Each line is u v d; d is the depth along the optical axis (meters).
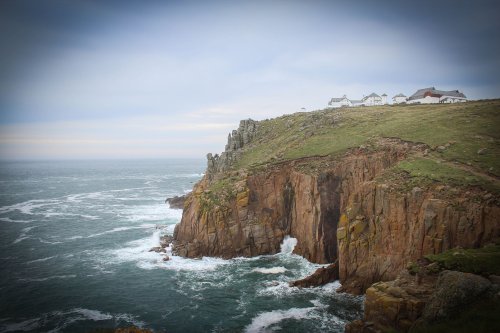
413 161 53.22
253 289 50.03
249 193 67.75
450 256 34.34
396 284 33.44
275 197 68.81
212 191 69.88
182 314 44.25
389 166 58.53
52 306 47.22
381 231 46.91
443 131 61.91
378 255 46.34
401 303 30.39
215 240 64.19
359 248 47.88
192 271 57.53
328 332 38.53
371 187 49.97
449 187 44.28
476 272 31.19
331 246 59.09
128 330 37.38
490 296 26.73
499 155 50.12
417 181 47.25
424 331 26.52
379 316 31.73
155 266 60.38
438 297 28.12
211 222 65.06
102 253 68.50
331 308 43.59
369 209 49.44
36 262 63.97
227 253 63.47
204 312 44.47
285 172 69.75
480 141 55.34
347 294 46.88
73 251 70.25
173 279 54.75
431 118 70.50
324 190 60.91
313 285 50.03
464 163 50.09
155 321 42.94
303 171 65.75
